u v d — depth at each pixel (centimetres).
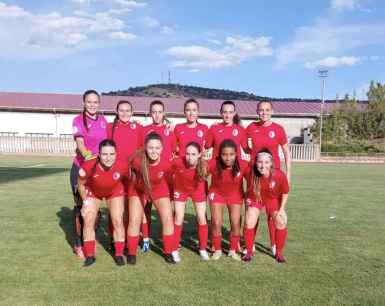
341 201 921
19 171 1515
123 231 462
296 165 2269
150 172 447
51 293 363
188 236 597
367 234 602
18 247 511
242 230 618
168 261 459
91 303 341
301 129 3178
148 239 521
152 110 552
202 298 353
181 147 557
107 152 425
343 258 478
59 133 2938
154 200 465
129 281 395
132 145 536
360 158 2683
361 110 3331
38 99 3098
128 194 470
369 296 360
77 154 499
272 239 502
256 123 543
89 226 449
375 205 868
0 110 2892
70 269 430
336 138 3116
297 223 677
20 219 676
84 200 453
